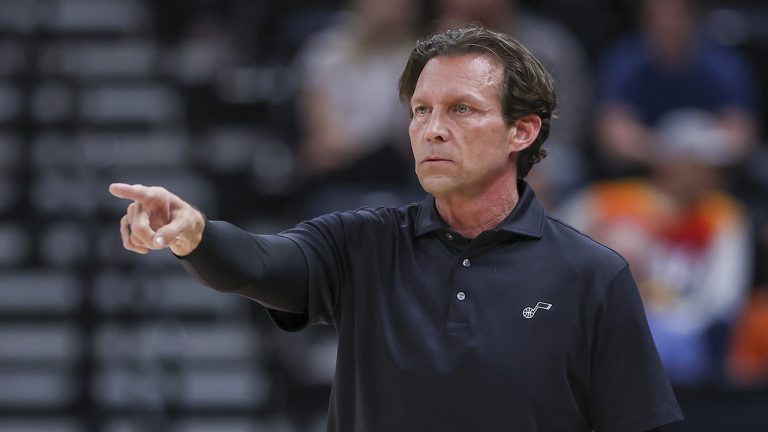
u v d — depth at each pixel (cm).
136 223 799
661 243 2283
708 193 2295
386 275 948
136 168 2848
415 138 935
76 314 2527
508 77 931
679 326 2233
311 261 934
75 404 2422
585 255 927
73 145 2897
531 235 934
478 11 2466
